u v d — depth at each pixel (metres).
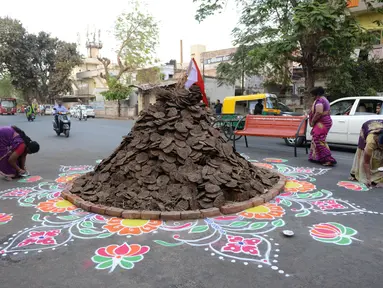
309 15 10.81
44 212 4.05
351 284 2.44
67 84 43.69
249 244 3.10
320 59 14.34
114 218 3.78
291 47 12.04
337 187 5.12
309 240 3.19
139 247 3.05
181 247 3.04
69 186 5.04
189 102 4.92
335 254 2.91
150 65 32.94
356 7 17.06
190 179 4.06
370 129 5.11
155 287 2.42
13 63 42.66
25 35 43.59
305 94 14.09
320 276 2.55
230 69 18.64
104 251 2.99
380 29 15.62
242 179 4.48
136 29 31.03
